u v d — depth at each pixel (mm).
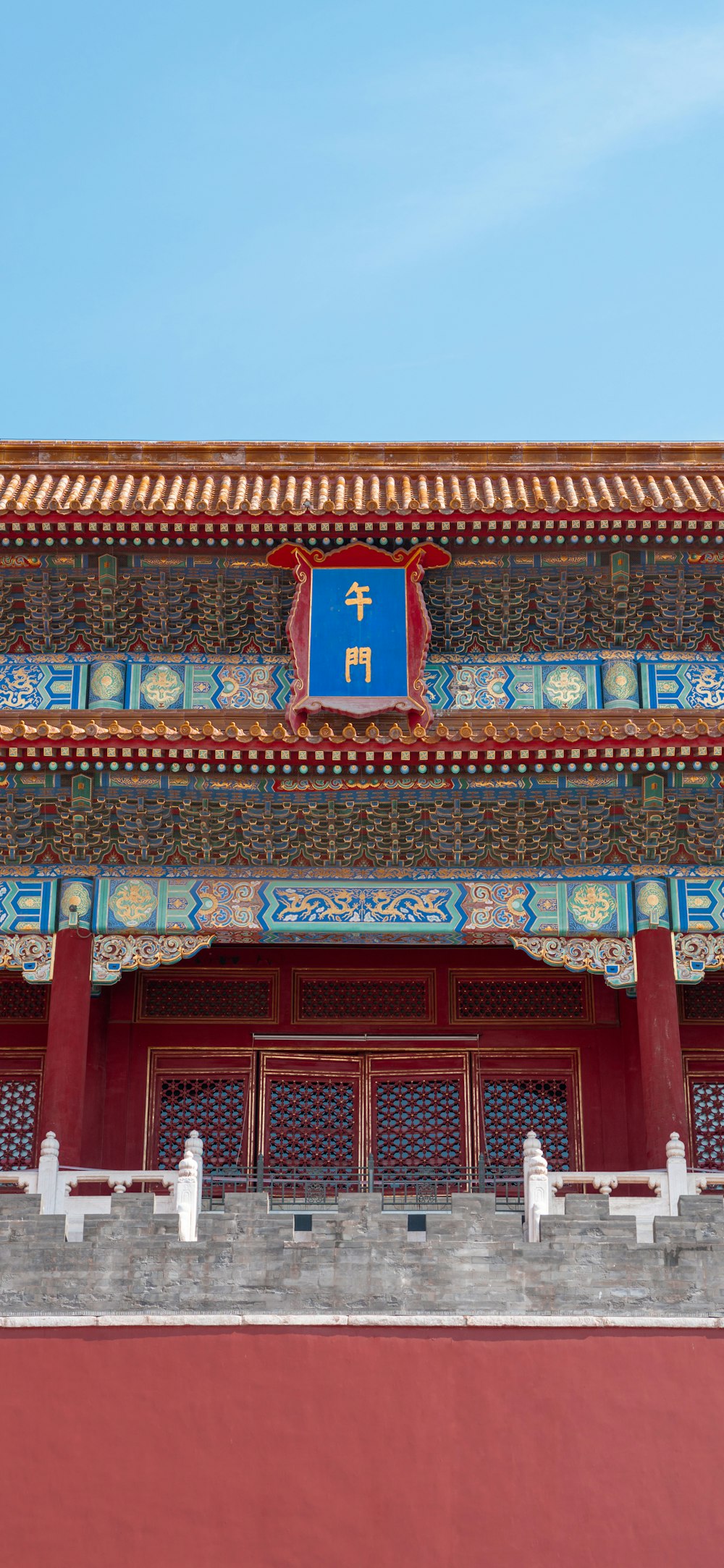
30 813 27328
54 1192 22828
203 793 27266
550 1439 20047
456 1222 21141
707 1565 19422
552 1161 28547
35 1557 19484
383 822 27312
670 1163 23203
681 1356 20453
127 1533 19594
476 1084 29000
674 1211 22562
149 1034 29109
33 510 29203
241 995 29484
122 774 27266
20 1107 28781
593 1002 29531
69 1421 20109
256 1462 19922
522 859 27469
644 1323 20594
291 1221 21219
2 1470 19875
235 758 26422
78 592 30594
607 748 26391
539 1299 20750
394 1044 29203
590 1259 20938
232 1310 20672
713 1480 19828
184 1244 20984
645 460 32594
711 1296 20781
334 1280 20828
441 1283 20828
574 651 30609
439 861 27484
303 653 29422
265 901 27094
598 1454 19969
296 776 26844
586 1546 19531
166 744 26312
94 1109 28266
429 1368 20391
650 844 27344
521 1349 20484
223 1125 28656
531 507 29156
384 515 29422
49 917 26938
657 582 30344
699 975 26781
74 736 26297
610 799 27344
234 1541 19562
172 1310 20672
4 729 26359
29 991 29484
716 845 27391
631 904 27172
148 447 32531
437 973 29672
